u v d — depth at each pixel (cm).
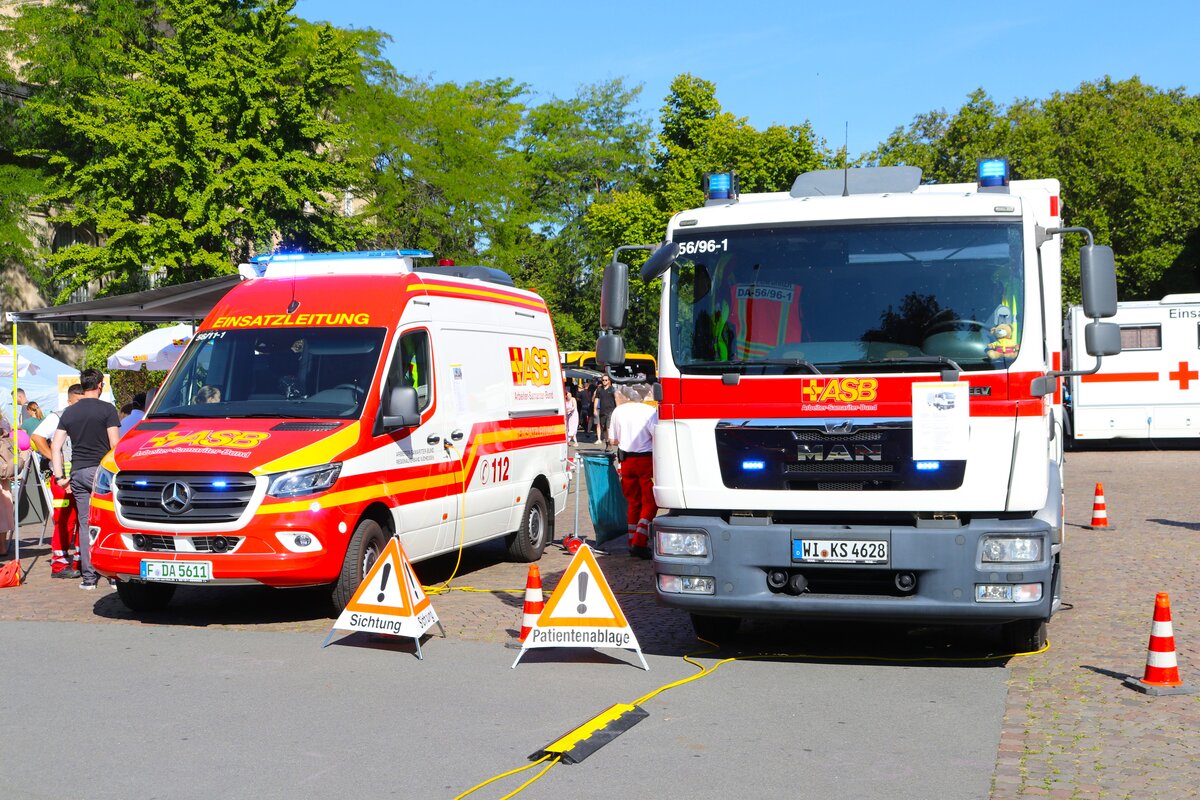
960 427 735
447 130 4003
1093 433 3011
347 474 949
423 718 662
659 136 4350
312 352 1035
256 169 2672
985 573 729
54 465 1150
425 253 1133
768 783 545
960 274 753
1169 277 4588
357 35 2919
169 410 1027
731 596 762
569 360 4234
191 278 2770
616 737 620
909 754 589
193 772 564
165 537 927
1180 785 534
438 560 1320
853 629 938
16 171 3027
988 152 4312
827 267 771
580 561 802
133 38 3159
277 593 1128
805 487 757
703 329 784
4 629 934
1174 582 1101
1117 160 4291
